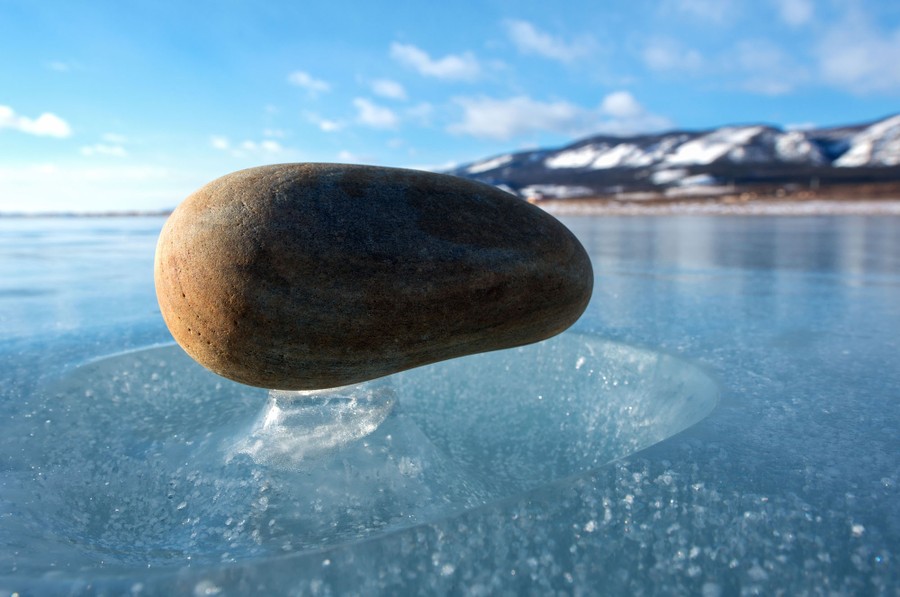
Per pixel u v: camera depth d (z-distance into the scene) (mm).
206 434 1792
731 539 1021
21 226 21422
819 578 928
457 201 1647
